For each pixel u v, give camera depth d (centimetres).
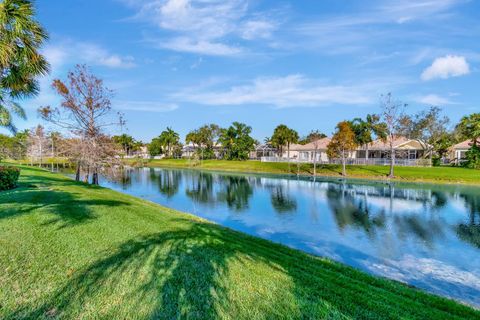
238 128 7406
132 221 793
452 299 605
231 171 5244
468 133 4575
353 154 5769
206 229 819
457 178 3198
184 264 498
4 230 596
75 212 819
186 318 338
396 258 923
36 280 404
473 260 909
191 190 2605
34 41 684
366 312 384
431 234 1194
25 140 4622
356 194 2338
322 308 384
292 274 502
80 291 384
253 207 1788
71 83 2027
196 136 7938
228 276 463
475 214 1588
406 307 424
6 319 316
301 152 6481
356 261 895
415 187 2775
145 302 368
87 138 2117
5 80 724
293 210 1691
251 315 354
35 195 1039
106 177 2319
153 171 5231
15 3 647
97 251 529
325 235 1177
